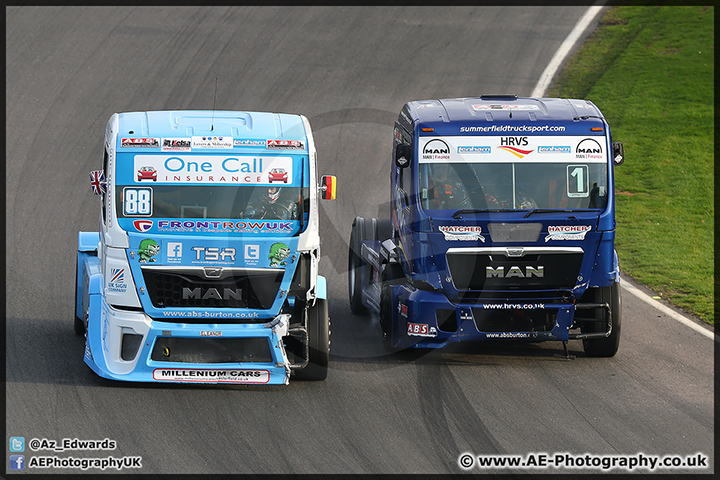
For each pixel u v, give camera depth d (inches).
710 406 1355.8
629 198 2716.5
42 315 1648.6
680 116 3235.7
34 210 2283.5
